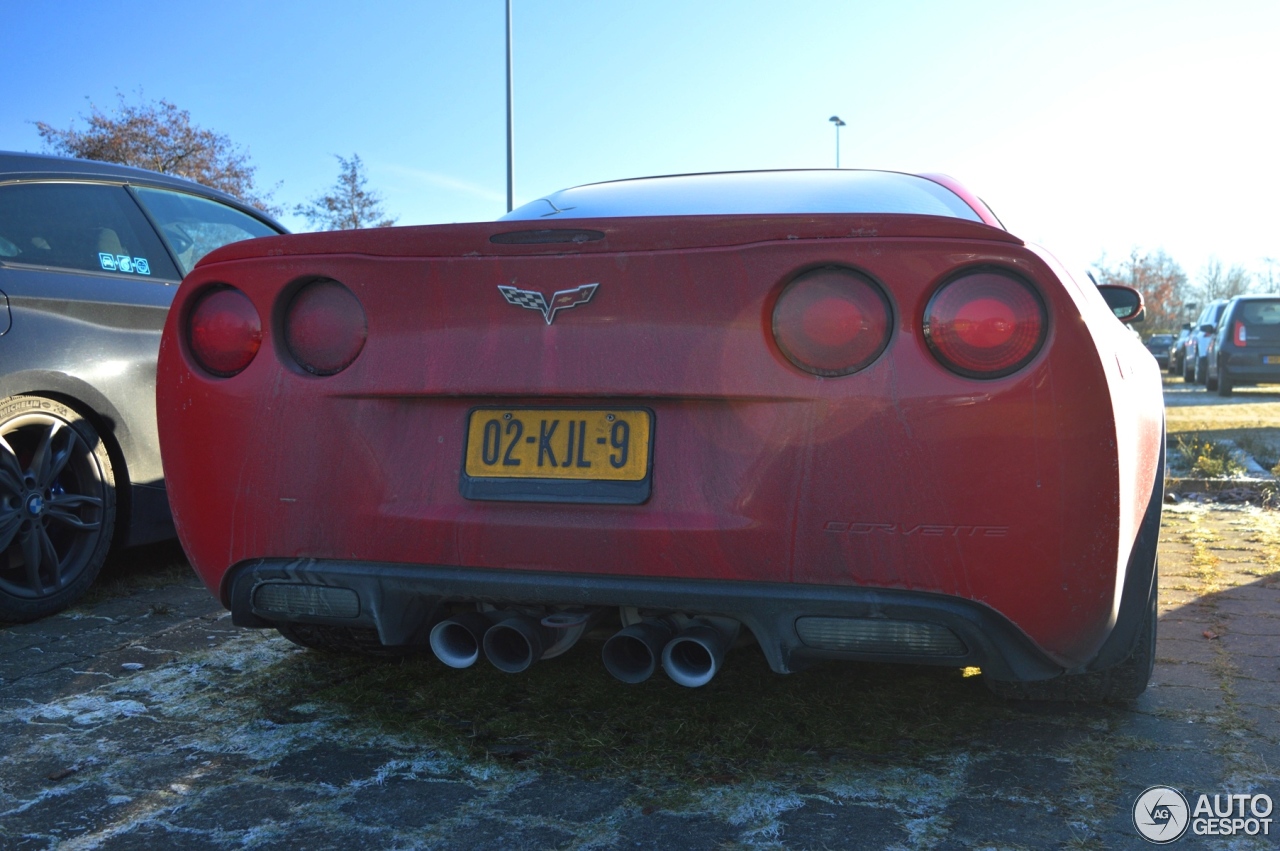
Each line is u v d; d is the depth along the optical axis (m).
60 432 3.38
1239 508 5.63
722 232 1.84
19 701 2.57
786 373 1.83
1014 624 1.81
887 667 2.76
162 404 2.21
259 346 2.12
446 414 2.04
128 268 3.73
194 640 3.09
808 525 1.83
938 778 2.10
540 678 2.69
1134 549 2.07
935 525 1.78
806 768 2.15
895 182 2.64
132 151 28.31
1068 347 1.74
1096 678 2.34
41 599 3.27
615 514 1.92
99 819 1.95
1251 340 15.89
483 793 2.04
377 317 2.04
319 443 2.07
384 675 2.74
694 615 1.96
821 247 1.80
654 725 2.37
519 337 1.97
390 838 1.87
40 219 3.48
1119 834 1.86
